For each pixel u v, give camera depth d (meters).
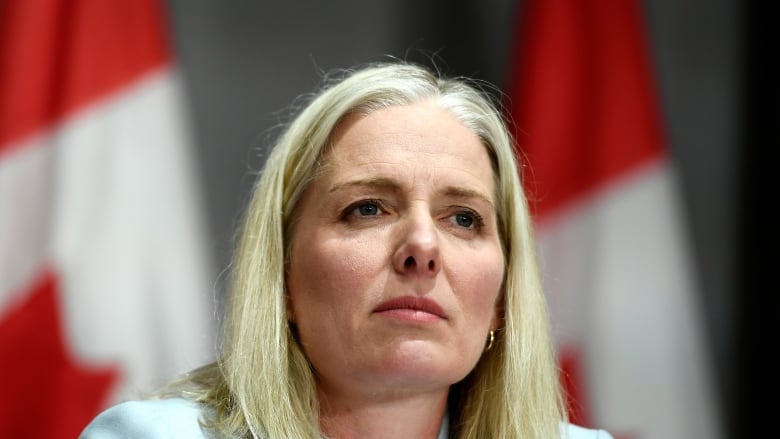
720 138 9.53
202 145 8.85
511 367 5.06
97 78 8.24
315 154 4.75
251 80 9.02
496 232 4.85
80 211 8.05
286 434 4.57
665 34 9.58
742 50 9.64
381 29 9.22
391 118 4.73
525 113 8.86
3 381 7.80
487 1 9.28
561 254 8.65
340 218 4.58
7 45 8.16
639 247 8.73
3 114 8.05
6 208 7.93
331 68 9.13
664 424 8.60
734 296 9.38
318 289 4.51
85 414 7.89
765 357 9.33
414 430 4.74
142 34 8.43
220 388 4.86
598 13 8.98
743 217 9.47
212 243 8.76
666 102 9.52
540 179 8.70
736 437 9.16
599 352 8.59
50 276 7.93
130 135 8.27
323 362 4.53
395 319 4.34
